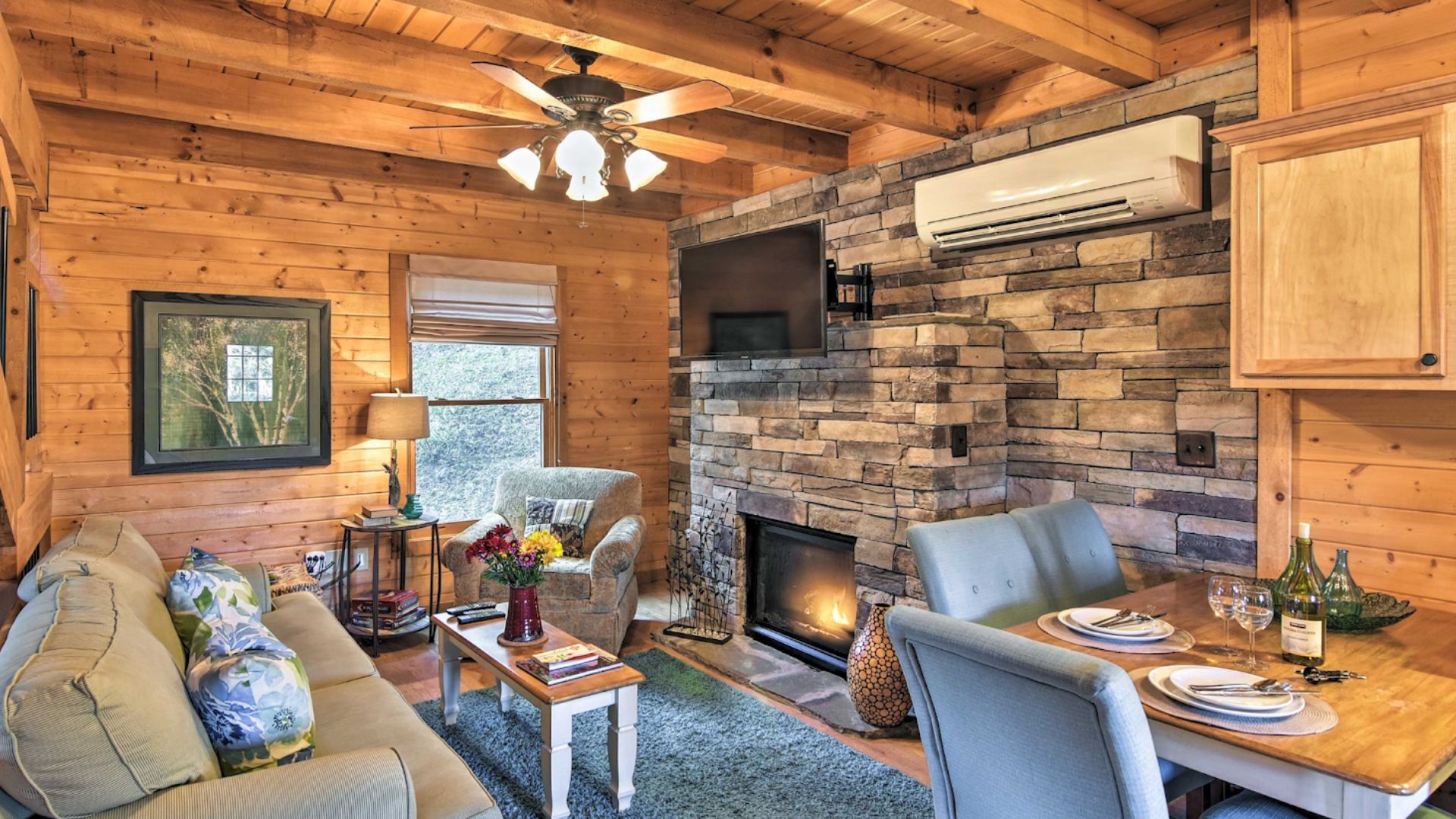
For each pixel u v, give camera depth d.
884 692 3.25
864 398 3.77
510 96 3.38
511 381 5.43
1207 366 2.99
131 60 3.38
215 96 3.55
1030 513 2.79
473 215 5.19
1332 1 2.70
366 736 2.27
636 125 3.27
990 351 3.61
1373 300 2.29
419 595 5.00
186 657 2.45
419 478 5.12
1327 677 1.85
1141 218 3.07
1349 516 2.67
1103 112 3.28
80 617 1.88
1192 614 2.40
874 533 3.71
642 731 3.36
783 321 3.97
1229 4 2.95
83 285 4.16
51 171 4.08
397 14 2.95
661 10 2.81
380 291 4.89
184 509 4.40
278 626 3.29
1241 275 2.56
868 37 3.18
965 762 1.75
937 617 1.69
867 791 2.87
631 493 4.88
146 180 4.29
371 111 3.88
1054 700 1.49
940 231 3.67
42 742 1.45
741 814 2.72
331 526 4.77
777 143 4.14
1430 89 2.15
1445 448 2.48
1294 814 1.81
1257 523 2.86
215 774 1.72
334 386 4.77
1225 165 2.92
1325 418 2.72
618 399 5.74
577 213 5.56
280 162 4.36
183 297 4.36
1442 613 2.36
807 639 4.21
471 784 1.99
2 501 2.63
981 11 2.56
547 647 3.08
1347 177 2.33
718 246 4.36
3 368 2.72
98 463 4.20
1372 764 1.45
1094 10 2.91
